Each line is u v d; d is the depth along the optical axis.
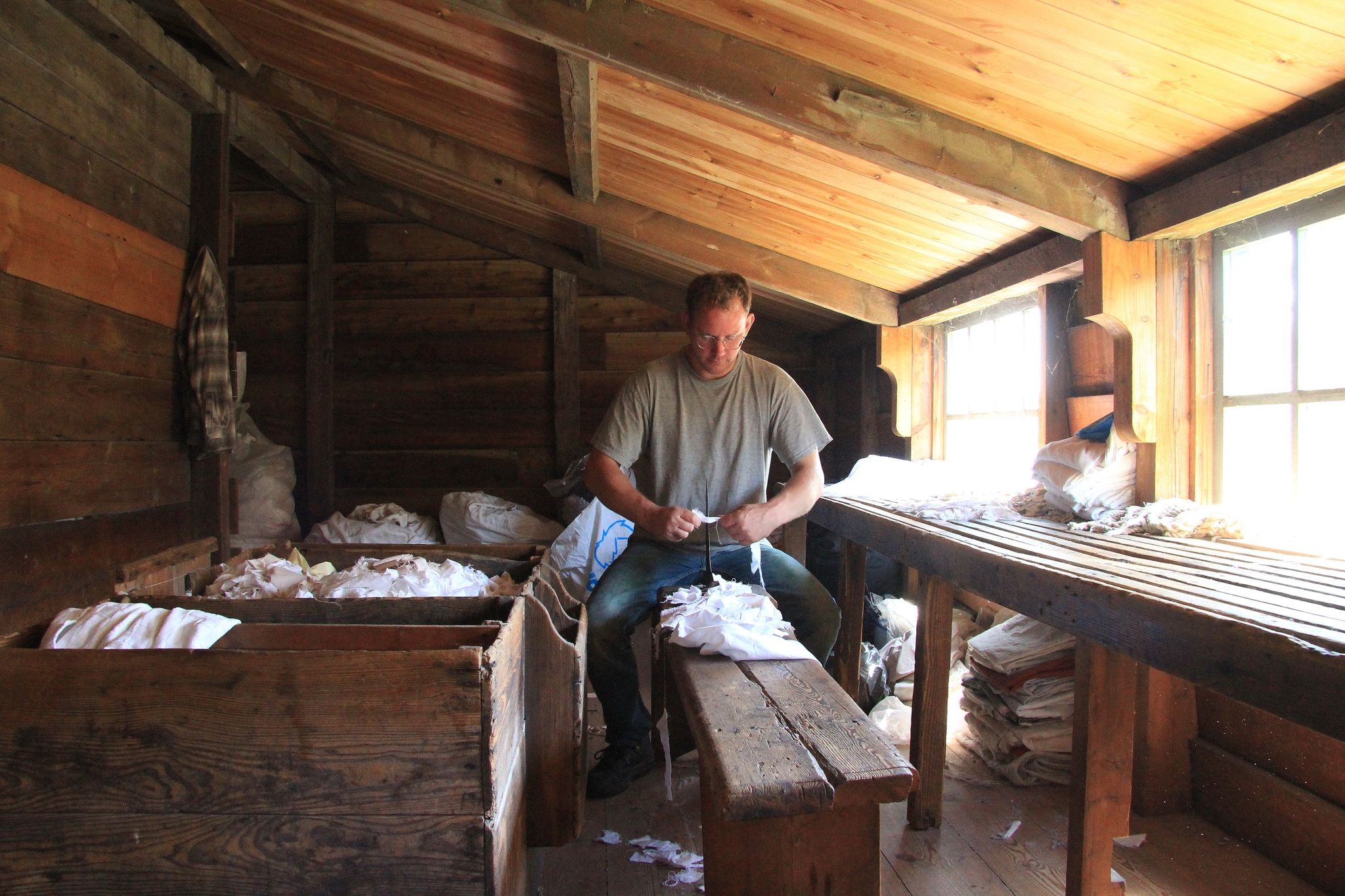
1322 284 1.87
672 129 2.64
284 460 5.30
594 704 3.43
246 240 5.63
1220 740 2.23
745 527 2.25
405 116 3.62
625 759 2.57
